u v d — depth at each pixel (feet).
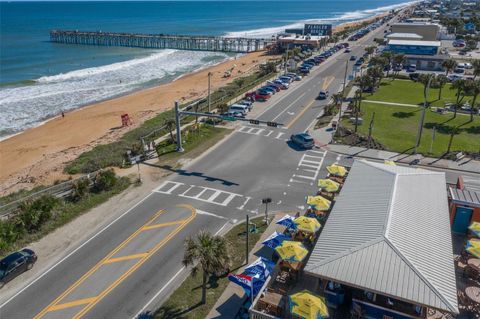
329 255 69.62
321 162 150.61
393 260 66.18
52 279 89.35
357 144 166.71
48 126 227.61
